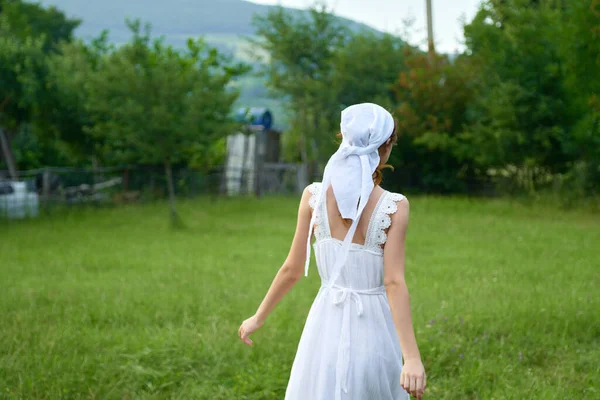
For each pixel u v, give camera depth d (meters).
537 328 6.36
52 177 20.33
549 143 20.11
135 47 17.27
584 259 10.58
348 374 2.86
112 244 12.65
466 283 8.57
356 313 2.91
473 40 22.22
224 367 5.24
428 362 5.39
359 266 2.91
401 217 2.88
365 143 2.91
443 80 24.70
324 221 2.96
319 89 26.34
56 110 21.33
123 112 16.33
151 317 6.91
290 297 7.91
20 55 20.53
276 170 25.22
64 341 5.78
